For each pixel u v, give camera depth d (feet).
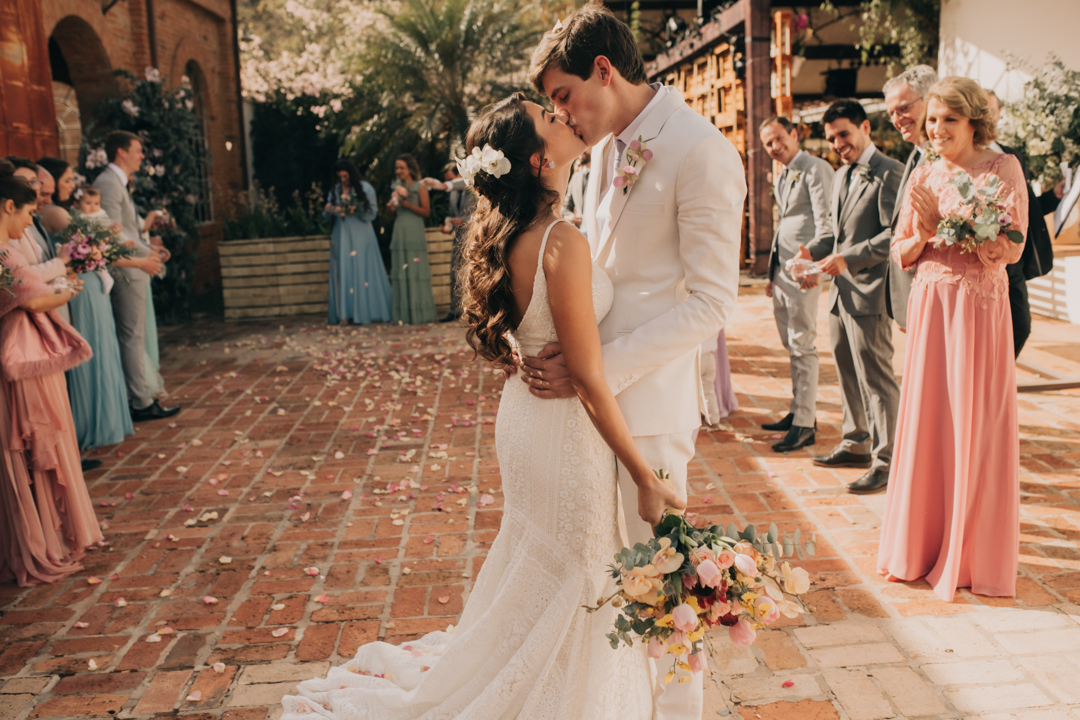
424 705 7.29
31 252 12.82
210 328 31.24
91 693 8.63
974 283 9.40
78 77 31.94
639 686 7.04
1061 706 7.75
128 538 12.61
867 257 12.43
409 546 11.98
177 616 10.21
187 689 8.64
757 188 34.81
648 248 6.70
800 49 38.81
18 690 8.71
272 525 12.94
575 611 6.72
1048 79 25.43
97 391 16.97
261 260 32.58
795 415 15.42
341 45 59.16
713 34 37.37
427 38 44.65
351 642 9.45
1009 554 9.66
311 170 49.01
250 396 21.12
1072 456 14.15
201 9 40.98
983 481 9.64
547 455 6.67
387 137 45.42
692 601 5.66
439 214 33.55
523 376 6.66
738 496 13.26
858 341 12.88
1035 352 21.03
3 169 11.25
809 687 8.23
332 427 18.13
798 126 34.47
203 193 41.75
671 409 6.81
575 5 44.83
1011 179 9.37
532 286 6.33
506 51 45.21
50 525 11.60
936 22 32.22
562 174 6.55
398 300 30.50
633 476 6.37
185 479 15.17
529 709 6.70
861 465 14.32
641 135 6.59
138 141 19.58
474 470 15.10
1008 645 8.78
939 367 9.73
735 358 22.63
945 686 8.14
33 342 11.21
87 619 10.21
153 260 18.48
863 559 10.91
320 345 27.25
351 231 30.27
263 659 9.17
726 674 8.51
